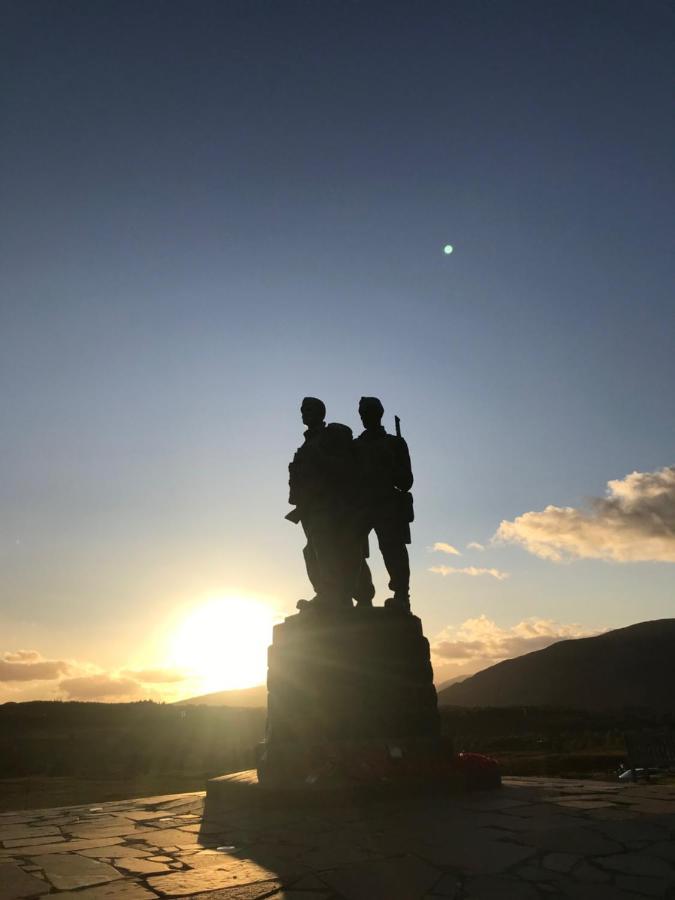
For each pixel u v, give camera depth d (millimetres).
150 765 68188
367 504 13539
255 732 88812
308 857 6719
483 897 5246
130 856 7117
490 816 8297
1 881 6172
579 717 106438
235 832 8180
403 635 12305
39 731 97625
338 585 12633
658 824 7398
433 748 11422
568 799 9438
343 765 10141
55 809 11500
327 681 11734
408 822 8164
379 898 5359
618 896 5117
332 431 13438
